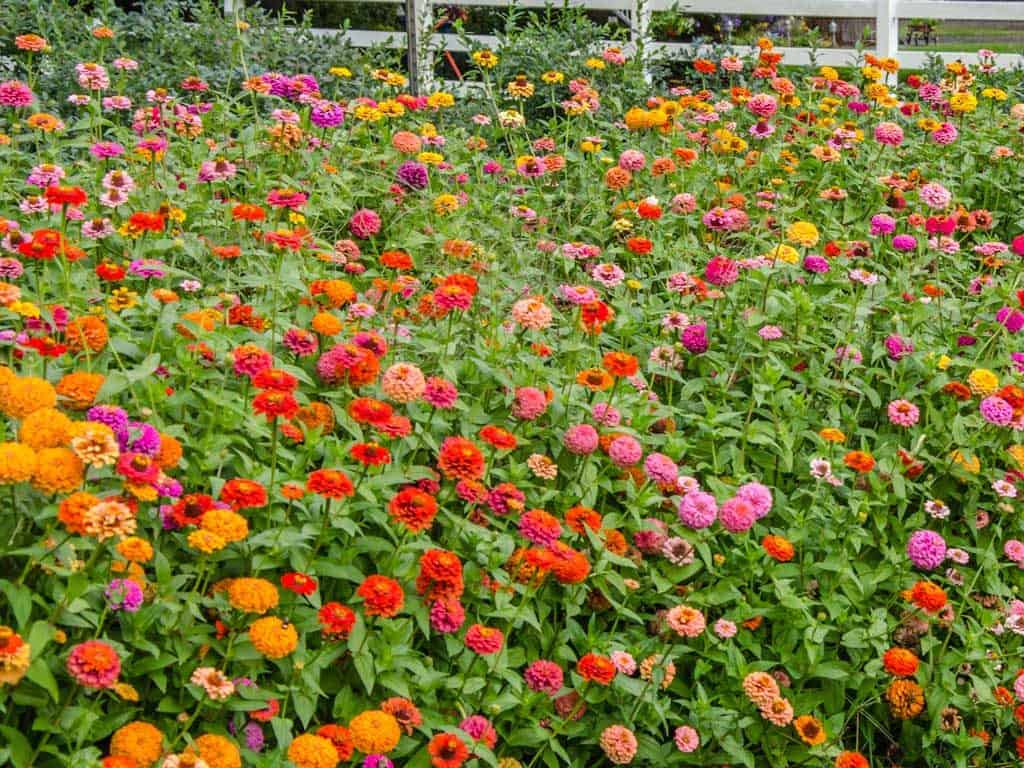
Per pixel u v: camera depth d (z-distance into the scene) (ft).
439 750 9.42
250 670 9.48
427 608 10.04
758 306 13.56
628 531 11.43
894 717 11.50
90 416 9.34
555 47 21.58
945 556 11.94
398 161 15.49
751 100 16.96
